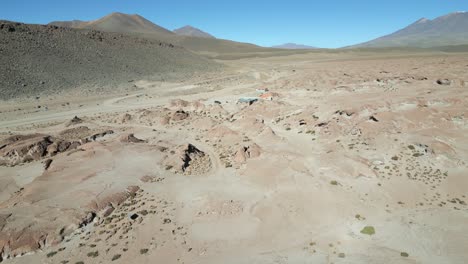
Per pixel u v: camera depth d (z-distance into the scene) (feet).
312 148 149.28
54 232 93.97
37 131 203.21
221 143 167.84
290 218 101.50
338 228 96.12
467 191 111.34
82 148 159.43
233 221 101.09
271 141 160.56
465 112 164.25
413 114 164.86
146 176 130.00
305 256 84.64
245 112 215.72
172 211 106.93
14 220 98.12
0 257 86.07
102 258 86.02
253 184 121.80
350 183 117.91
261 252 87.25
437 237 90.22
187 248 89.66
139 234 95.40
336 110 180.96
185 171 135.54
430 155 131.54
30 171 140.15
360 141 148.15
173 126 207.51
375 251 85.20
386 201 108.27
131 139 172.55
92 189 117.80
